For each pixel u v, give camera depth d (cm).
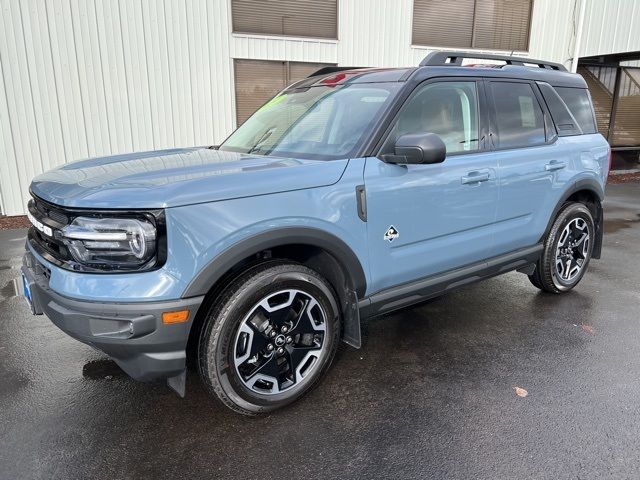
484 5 1055
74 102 765
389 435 247
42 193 249
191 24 809
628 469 222
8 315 394
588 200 446
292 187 247
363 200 271
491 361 320
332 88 345
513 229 366
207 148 366
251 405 254
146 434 248
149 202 213
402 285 309
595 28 1163
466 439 244
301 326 266
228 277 245
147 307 215
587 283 470
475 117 338
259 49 866
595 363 317
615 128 1278
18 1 706
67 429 252
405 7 973
